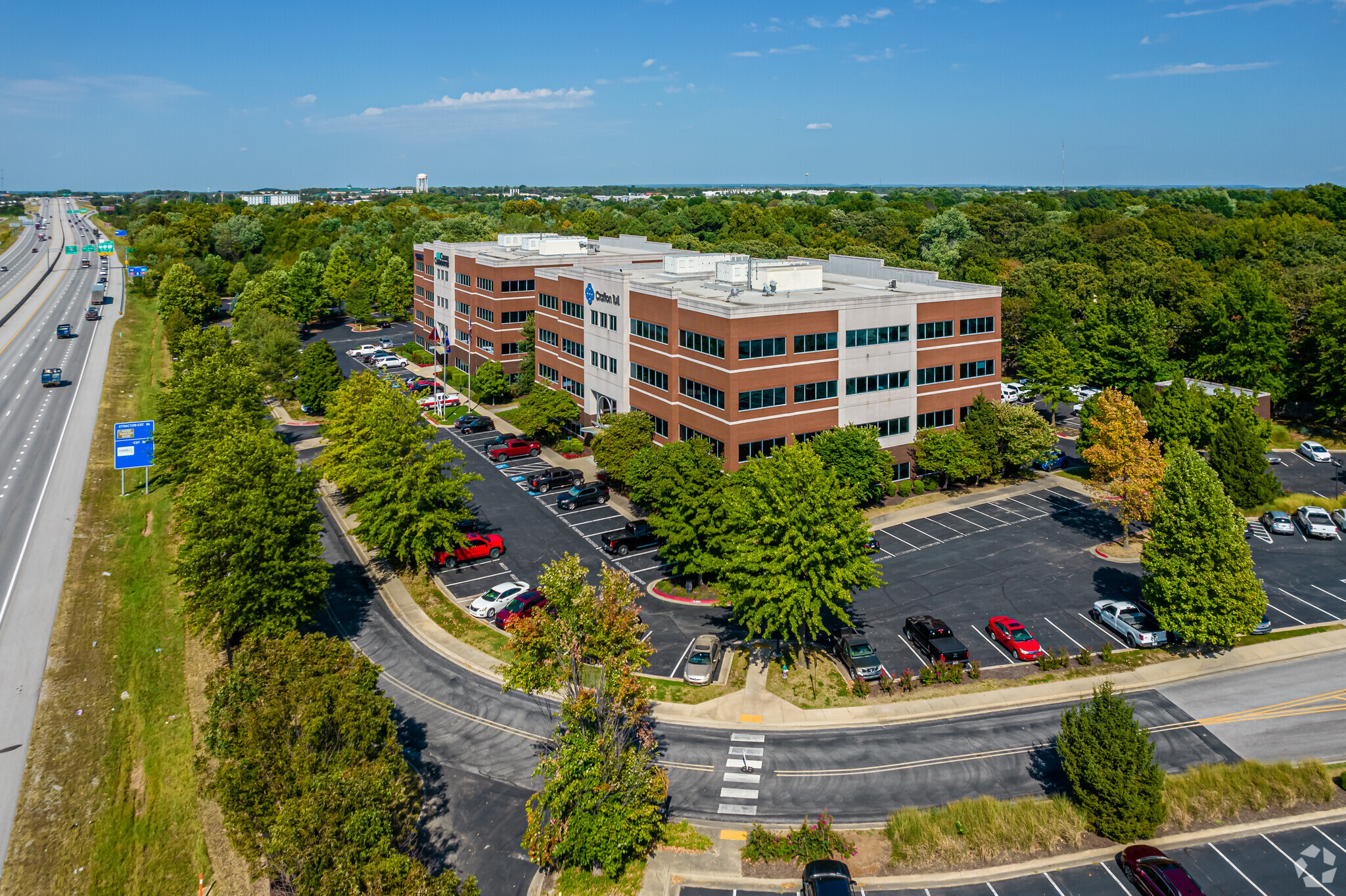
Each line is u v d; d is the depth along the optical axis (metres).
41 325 137.00
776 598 40.81
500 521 63.34
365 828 23.69
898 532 60.75
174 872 30.19
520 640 31.88
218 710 28.78
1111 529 60.62
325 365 93.88
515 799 33.91
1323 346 81.62
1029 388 90.19
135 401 96.31
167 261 170.00
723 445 61.50
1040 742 36.91
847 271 86.12
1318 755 35.78
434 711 39.97
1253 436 64.62
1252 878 29.27
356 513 54.47
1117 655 43.78
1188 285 110.62
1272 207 190.50
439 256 118.88
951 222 163.00
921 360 68.75
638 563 55.88
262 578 40.28
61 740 37.81
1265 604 42.53
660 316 68.00
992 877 29.47
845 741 37.31
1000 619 45.66
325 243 194.25
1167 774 34.53
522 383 96.56
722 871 29.97
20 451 78.44
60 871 30.45
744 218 193.62
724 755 36.44
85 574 54.44
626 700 32.41
